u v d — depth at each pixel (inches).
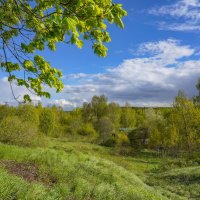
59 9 178.7
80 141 3075.8
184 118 2020.2
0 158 649.6
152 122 2842.0
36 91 245.8
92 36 196.7
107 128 3351.4
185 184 1036.5
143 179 1135.0
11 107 1897.1
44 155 710.5
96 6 168.2
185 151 2258.9
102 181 641.6
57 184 499.2
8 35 224.5
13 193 346.9
